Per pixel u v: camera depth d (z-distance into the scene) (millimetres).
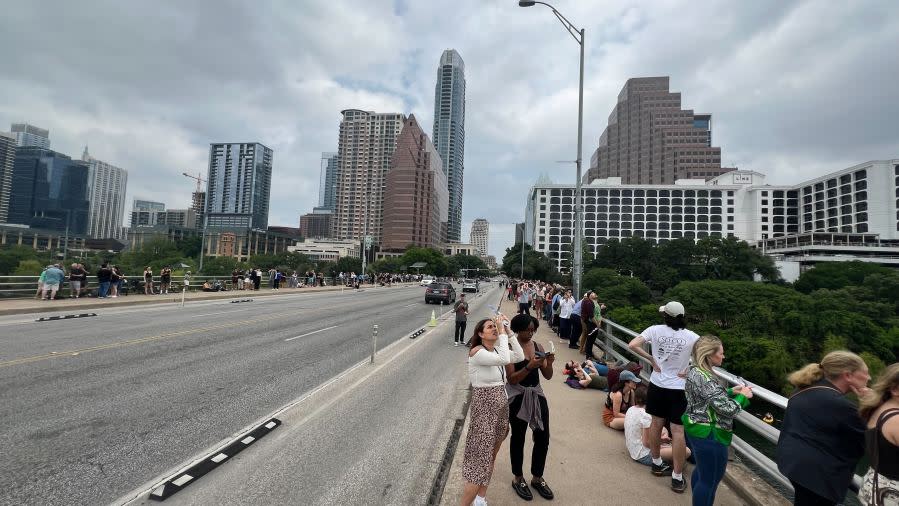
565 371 8898
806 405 2777
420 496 4027
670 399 4320
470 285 52125
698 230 161875
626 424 5078
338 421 5980
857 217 127625
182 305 20969
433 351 11797
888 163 121062
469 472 3533
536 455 4059
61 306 17125
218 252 174250
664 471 4543
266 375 8289
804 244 124562
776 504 3844
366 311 22438
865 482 2486
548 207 168125
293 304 24469
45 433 5121
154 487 3961
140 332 12289
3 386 6758
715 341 3641
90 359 8758
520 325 4172
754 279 103375
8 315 15195
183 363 8883
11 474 4152
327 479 4316
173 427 5500
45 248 162250
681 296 51344
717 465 3393
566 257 148500
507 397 4016
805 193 149375
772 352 29719
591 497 4035
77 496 3828
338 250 185375
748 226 158375
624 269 116250
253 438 5223
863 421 2568
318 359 10000
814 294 53562
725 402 3377
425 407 6738
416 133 183875
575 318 12695
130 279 23797
